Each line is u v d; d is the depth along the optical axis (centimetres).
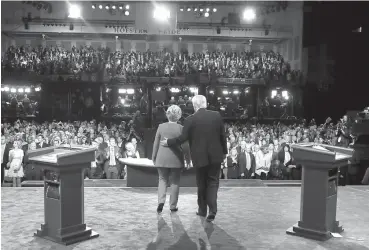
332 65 2781
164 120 2053
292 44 3066
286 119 2475
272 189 747
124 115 2459
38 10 3025
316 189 461
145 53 2964
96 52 2966
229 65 2852
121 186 785
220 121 525
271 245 436
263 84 2631
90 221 521
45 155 463
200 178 541
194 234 471
